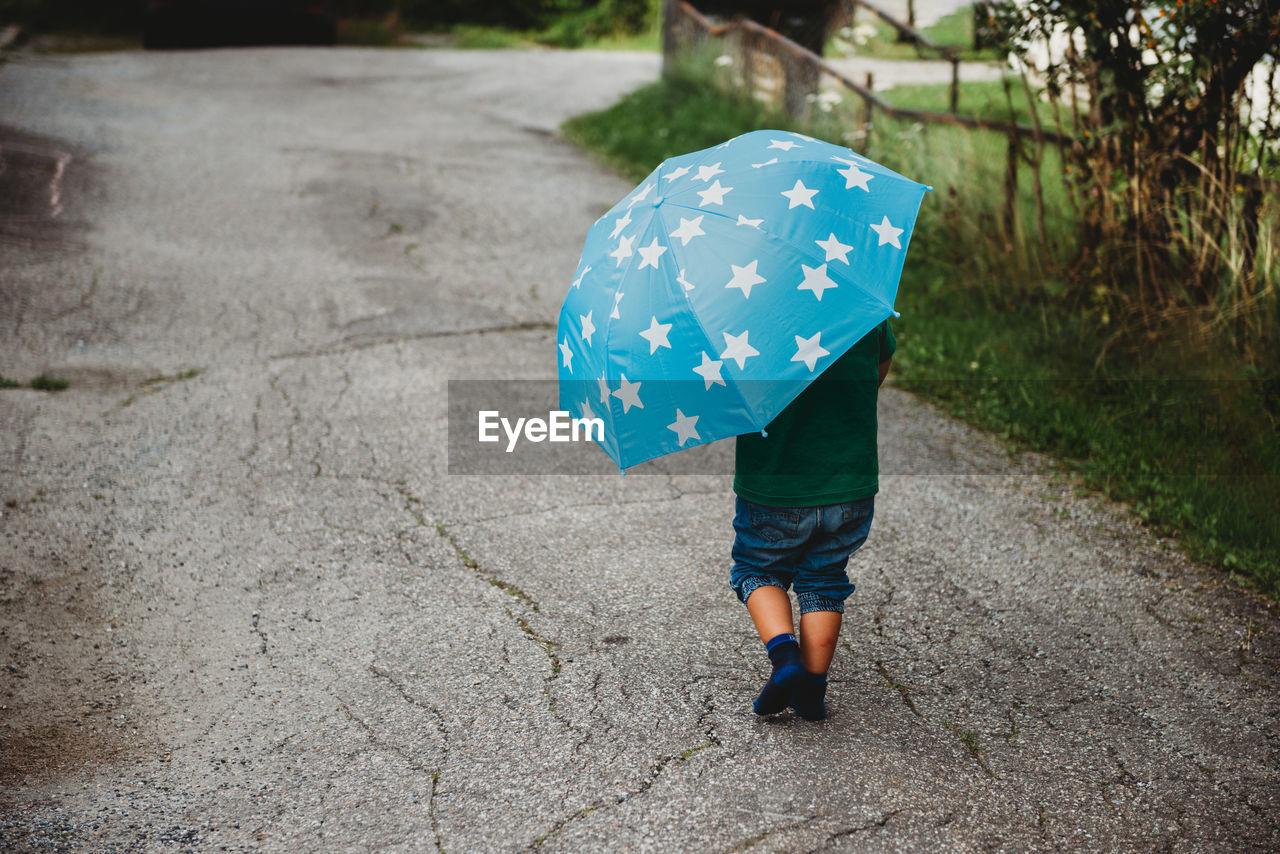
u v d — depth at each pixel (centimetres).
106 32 1953
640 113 1301
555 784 292
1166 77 550
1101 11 555
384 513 458
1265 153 544
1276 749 308
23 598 388
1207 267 563
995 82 1193
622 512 465
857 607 386
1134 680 343
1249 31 516
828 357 255
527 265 808
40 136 1051
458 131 1255
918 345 640
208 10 1800
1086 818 278
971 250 709
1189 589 398
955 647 361
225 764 304
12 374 576
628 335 267
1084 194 616
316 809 285
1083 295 623
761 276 262
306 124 1238
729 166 288
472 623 376
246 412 551
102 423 532
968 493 480
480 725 319
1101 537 439
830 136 1032
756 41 1263
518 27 2436
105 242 791
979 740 311
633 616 381
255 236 834
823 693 307
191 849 270
